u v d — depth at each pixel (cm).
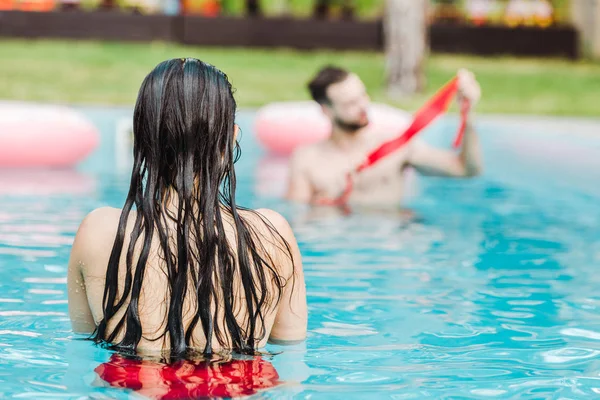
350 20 1681
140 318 224
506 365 249
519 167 742
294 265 243
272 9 1731
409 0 1280
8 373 226
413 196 604
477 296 338
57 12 1584
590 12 1731
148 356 224
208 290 222
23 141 683
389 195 550
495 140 840
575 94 1374
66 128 696
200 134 219
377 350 261
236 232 228
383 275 371
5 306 303
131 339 224
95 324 243
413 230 479
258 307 231
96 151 771
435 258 409
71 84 1286
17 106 720
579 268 394
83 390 210
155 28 1620
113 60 1457
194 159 219
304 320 251
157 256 223
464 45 1709
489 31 1712
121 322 228
